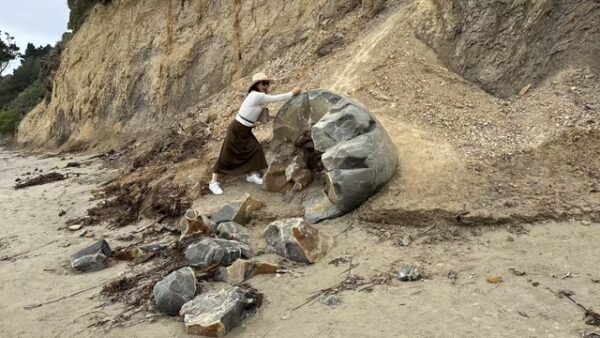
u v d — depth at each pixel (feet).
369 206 19.33
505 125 22.85
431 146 21.99
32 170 43.47
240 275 16.19
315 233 17.61
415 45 28.73
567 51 24.95
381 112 24.72
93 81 55.11
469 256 16.11
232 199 22.12
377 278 15.31
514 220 17.57
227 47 43.19
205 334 13.26
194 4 48.01
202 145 31.24
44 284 17.79
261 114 22.40
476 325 12.39
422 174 20.34
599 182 18.80
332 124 20.12
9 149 68.18
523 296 13.55
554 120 21.95
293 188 21.67
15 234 23.82
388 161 19.97
